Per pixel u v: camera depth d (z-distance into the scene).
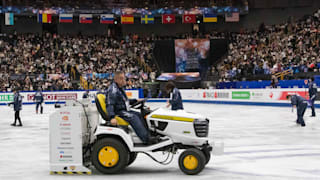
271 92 24.83
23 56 37.06
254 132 12.39
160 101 35.97
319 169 6.79
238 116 18.55
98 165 6.50
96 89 34.69
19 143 10.72
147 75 38.28
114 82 6.68
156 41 39.44
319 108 21.81
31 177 6.37
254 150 8.91
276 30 39.22
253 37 40.03
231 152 8.64
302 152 8.61
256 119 16.88
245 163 7.38
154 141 6.54
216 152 6.69
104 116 6.73
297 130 12.77
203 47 38.69
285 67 30.66
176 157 8.10
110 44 41.88
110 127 6.50
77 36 41.91
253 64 33.47
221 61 38.75
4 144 10.54
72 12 39.97
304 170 6.71
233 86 30.80
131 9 41.22
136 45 42.19
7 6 38.25
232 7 40.91
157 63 39.56
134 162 7.62
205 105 28.72
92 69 37.72
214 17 41.06
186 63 38.88
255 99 26.28
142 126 6.57
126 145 6.62
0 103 32.06
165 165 7.29
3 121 17.98
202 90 32.41
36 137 12.04
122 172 6.70
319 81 23.27
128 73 37.84
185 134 6.56
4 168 7.17
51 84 34.53
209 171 6.69
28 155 8.67
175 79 37.62
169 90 11.38
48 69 36.25
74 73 36.81
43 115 21.45
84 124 6.82
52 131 6.60
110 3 40.81
